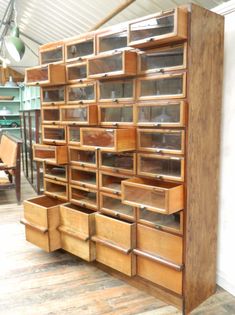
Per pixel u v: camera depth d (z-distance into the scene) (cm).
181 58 195
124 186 213
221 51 211
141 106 212
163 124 198
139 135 216
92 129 229
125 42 228
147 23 197
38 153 288
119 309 212
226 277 235
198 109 197
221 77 214
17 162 441
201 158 205
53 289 235
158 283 219
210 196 218
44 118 289
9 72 937
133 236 224
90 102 245
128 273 228
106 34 229
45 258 283
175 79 200
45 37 550
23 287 238
